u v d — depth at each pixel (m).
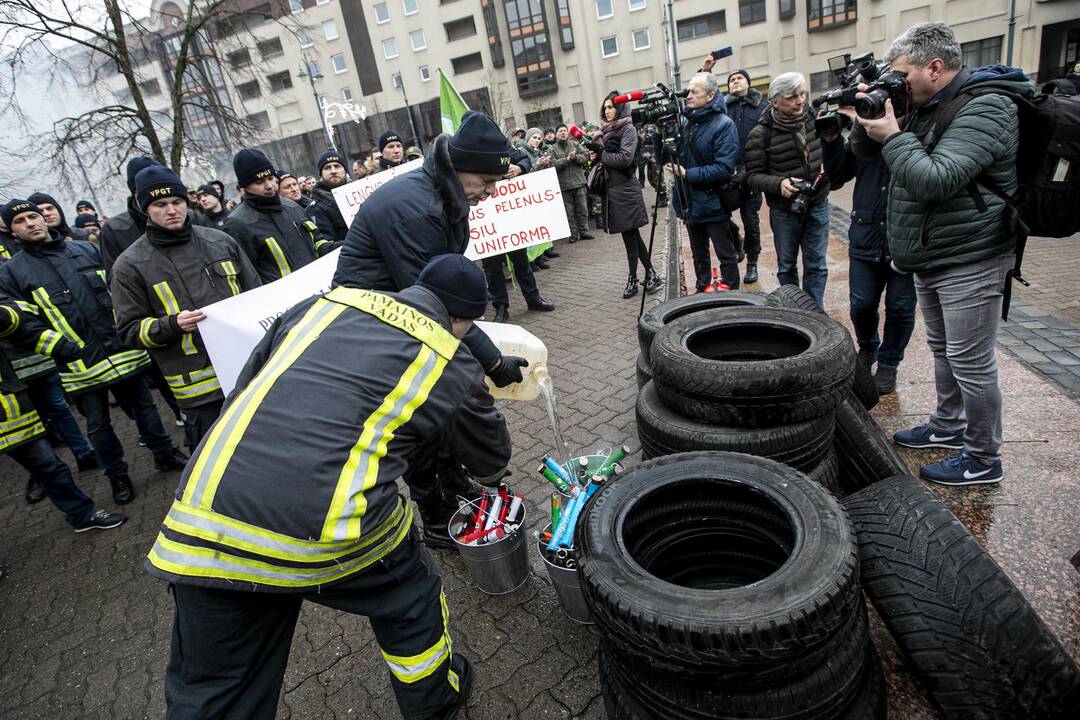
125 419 6.07
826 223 4.33
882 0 36.81
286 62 46.72
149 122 10.01
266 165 3.91
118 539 3.71
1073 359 3.62
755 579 2.04
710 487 1.95
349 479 1.50
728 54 5.59
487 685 2.18
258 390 1.59
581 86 44.56
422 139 49.22
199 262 3.13
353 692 2.27
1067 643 1.87
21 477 5.07
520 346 2.78
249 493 1.46
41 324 3.52
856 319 3.59
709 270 5.59
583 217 10.38
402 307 1.71
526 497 3.25
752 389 2.18
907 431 3.06
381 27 46.38
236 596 1.56
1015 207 2.21
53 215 5.22
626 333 5.50
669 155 4.86
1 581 3.48
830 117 2.76
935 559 1.72
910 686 1.88
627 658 1.58
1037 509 2.42
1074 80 2.24
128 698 2.47
